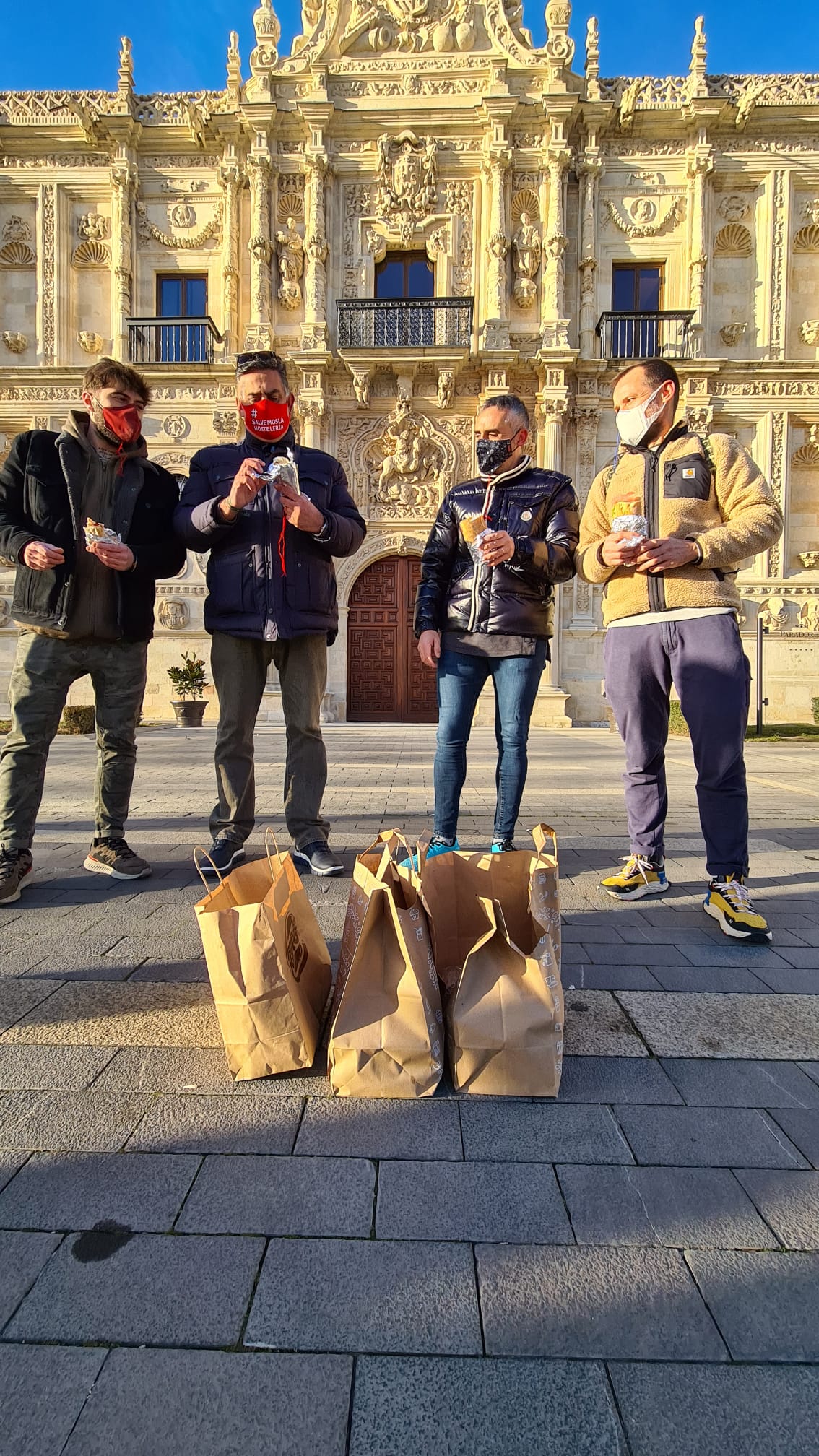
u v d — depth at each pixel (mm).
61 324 18844
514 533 3160
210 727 16625
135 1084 1604
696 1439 876
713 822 2715
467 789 6215
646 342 18250
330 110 17328
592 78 17562
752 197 18266
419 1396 921
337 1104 1537
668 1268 1128
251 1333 1003
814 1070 1704
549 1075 1557
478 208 17859
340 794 5668
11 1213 1219
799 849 4031
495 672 3289
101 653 3139
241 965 1614
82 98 18625
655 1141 1431
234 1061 1614
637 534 2658
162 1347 981
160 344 18703
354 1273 1105
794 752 11266
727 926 2564
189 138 18344
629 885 3055
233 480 2977
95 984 2121
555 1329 1021
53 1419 884
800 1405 921
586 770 7887
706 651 2719
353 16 17688
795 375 17859
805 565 18234
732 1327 1030
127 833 4246
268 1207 1239
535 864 1753
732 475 2758
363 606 18719
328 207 17891
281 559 3221
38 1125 1453
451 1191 1284
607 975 2244
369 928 1620
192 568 18703
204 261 18750
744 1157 1389
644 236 18172
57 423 18672
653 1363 974
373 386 18000
